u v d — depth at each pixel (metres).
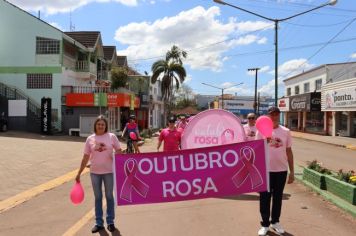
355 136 39.12
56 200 9.96
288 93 64.25
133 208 9.00
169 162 7.28
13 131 32.16
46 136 30.55
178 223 7.71
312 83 53.56
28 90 35.97
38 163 16.14
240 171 7.26
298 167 16.03
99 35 43.09
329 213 8.41
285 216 8.16
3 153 18.66
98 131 7.26
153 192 7.24
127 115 44.16
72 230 7.29
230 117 10.37
